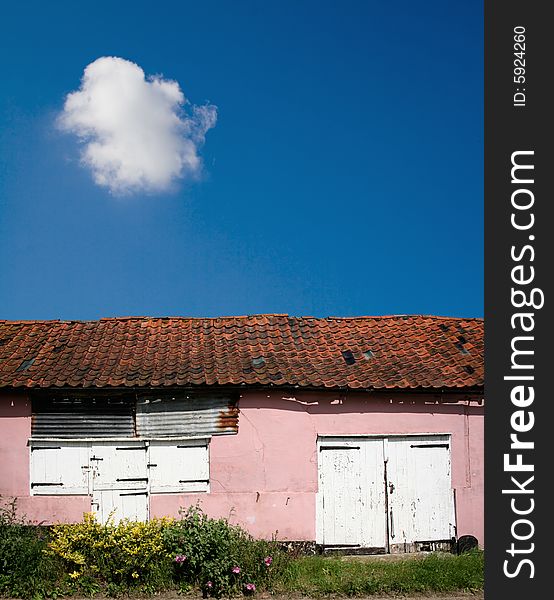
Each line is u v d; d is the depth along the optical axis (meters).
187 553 11.20
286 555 12.16
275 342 14.87
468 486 13.66
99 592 10.80
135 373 13.38
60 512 12.77
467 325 16.19
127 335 15.12
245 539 12.04
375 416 13.55
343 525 13.20
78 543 11.45
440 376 13.78
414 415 13.66
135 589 10.87
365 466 13.44
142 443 13.13
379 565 12.13
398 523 13.34
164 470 13.09
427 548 13.37
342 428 13.44
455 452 13.70
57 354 14.10
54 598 10.55
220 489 13.08
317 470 13.27
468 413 13.86
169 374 13.34
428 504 13.50
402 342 15.23
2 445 12.95
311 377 13.42
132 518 12.89
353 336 15.45
